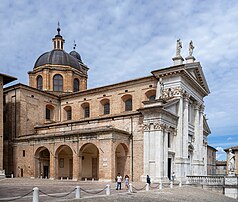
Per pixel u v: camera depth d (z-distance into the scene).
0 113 41.47
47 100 52.03
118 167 38.97
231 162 42.91
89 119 42.75
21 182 32.62
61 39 60.81
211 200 27.05
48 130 47.31
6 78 42.81
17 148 45.41
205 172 53.19
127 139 38.25
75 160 37.84
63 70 56.19
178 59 41.56
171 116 38.47
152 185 32.16
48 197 19.03
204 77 48.62
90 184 30.98
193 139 45.78
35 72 56.56
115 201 19.00
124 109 46.22
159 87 41.34
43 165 43.81
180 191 28.48
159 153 35.34
